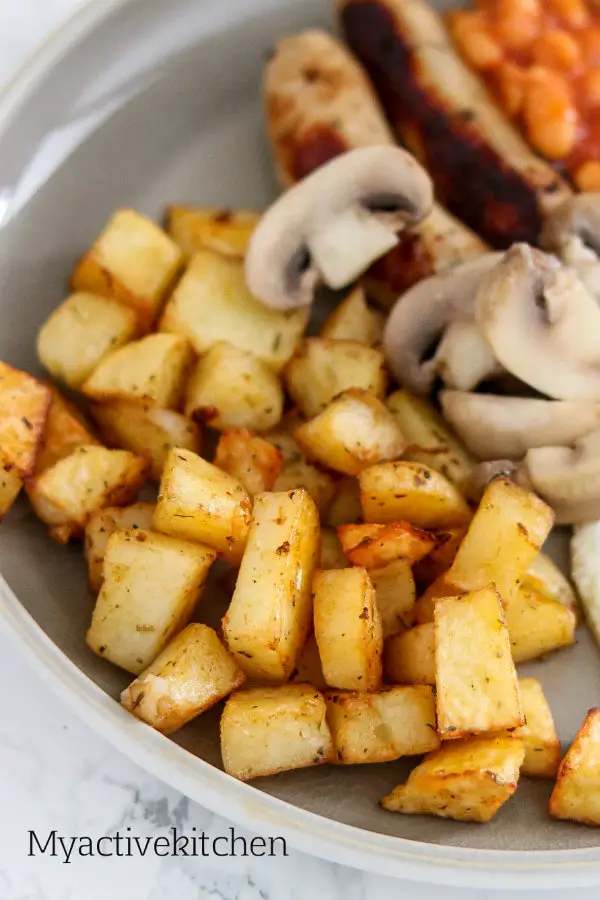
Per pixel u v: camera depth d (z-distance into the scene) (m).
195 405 0.33
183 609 0.30
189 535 0.30
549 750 0.30
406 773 0.30
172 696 0.29
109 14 0.35
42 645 0.29
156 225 0.36
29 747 0.31
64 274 0.35
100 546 0.31
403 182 0.33
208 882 0.30
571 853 0.28
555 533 0.33
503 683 0.28
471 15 0.38
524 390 0.34
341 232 0.34
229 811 0.28
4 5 0.38
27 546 0.31
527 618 0.31
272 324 0.34
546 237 0.34
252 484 0.32
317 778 0.30
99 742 0.31
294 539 0.30
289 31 0.37
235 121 0.37
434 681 0.30
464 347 0.33
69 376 0.33
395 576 0.31
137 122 0.36
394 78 0.36
